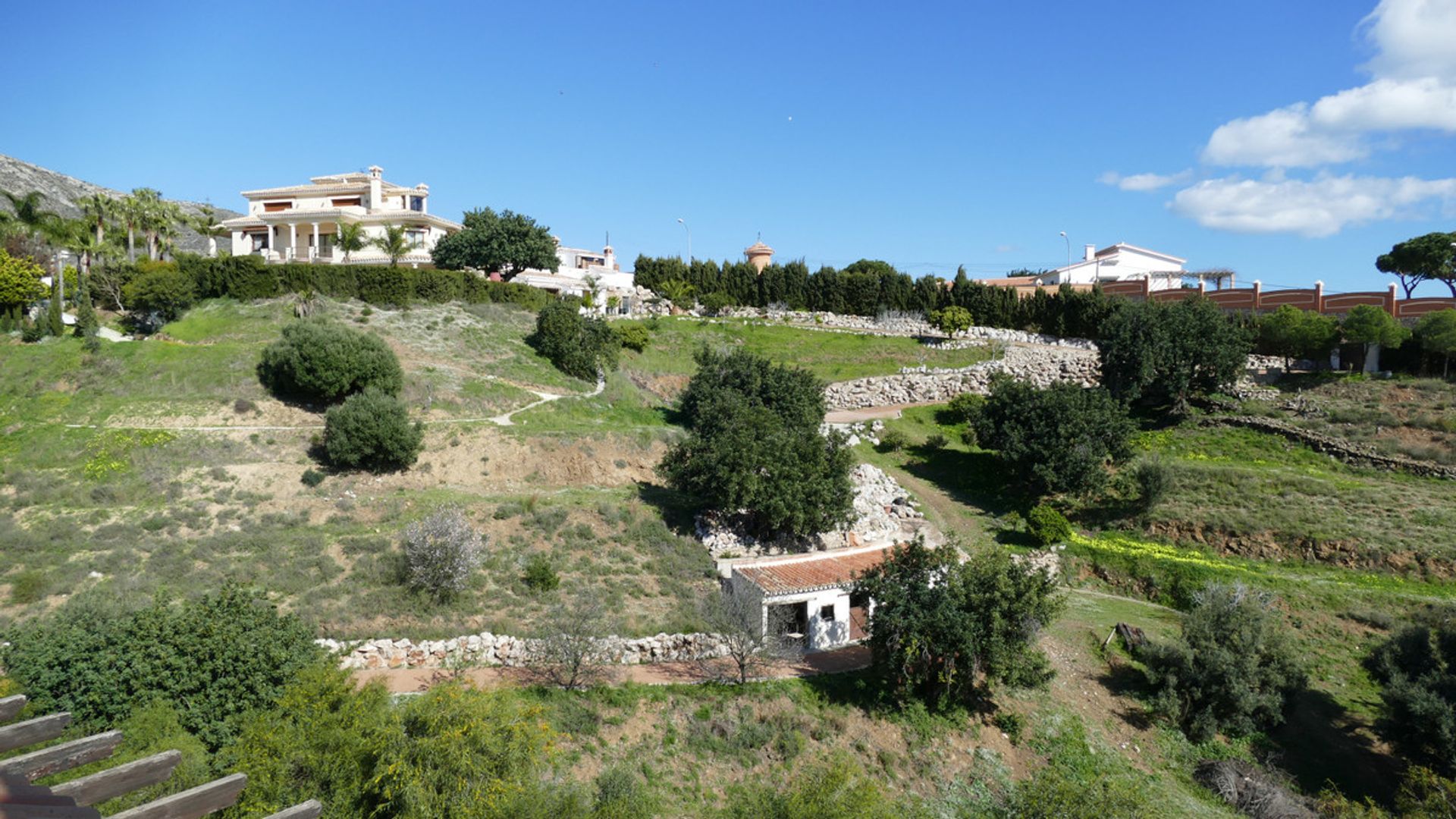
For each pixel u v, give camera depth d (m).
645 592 34.34
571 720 25.91
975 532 46.38
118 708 21.30
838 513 40.25
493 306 67.62
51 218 74.75
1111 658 33.94
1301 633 35.41
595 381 61.56
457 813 18.23
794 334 79.00
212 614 23.75
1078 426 47.50
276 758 18.80
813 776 24.45
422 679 27.36
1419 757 27.77
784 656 31.14
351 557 34.44
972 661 28.53
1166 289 85.50
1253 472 48.22
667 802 24.09
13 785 5.36
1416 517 41.50
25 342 51.78
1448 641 28.86
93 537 34.28
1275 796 26.67
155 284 57.28
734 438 41.62
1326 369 61.28
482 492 43.12
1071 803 23.88
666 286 86.38
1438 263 79.81
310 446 44.59
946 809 25.95
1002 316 79.88
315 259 79.12
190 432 43.78
